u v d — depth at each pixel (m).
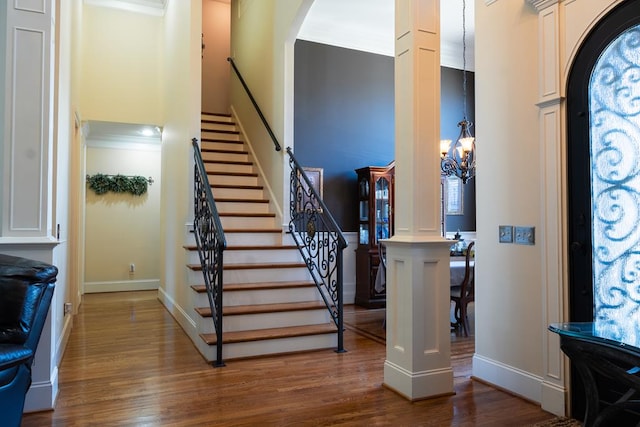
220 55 8.18
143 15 6.57
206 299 4.16
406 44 3.00
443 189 7.16
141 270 7.60
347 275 6.41
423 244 2.90
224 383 3.17
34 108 2.75
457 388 3.10
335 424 2.54
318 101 6.37
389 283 3.12
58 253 3.35
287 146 5.16
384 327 4.93
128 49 6.47
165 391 3.02
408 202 2.96
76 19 5.11
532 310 2.86
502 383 3.05
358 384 3.16
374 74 6.76
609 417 1.83
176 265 5.36
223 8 8.28
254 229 5.06
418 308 2.90
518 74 2.98
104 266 7.38
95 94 6.27
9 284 2.23
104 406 2.76
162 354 3.86
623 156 2.39
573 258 2.63
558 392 2.65
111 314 5.54
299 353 3.92
